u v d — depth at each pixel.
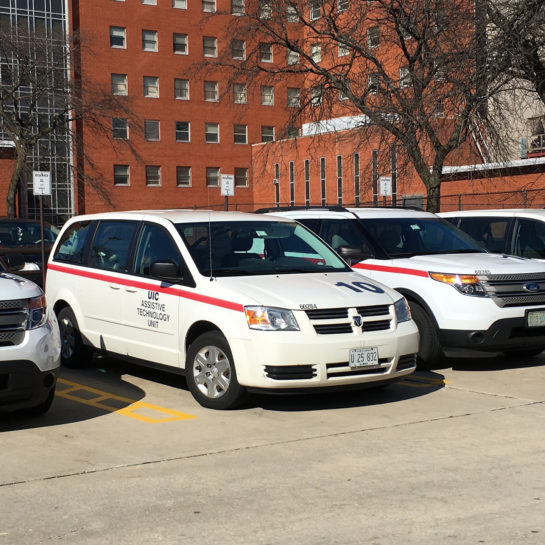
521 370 9.45
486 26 18.12
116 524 4.58
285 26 23.45
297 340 6.98
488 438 6.36
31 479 5.43
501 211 11.54
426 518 4.61
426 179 20.31
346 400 7.81
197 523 4.58
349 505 4.84
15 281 6.96
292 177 57.53
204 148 64.62
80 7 59.59
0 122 41.59
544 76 18.47
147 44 62.16
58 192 58.19
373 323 7.41
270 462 5.77
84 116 44.12
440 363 9.55
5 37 39.09
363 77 22.47
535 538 4.29
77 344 9.38
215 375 7.42
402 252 10.06
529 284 9.11
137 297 8.38
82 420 7.09
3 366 6.34
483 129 20.30
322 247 8.68
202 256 7.93
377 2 21.38
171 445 6.25
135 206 61.81
